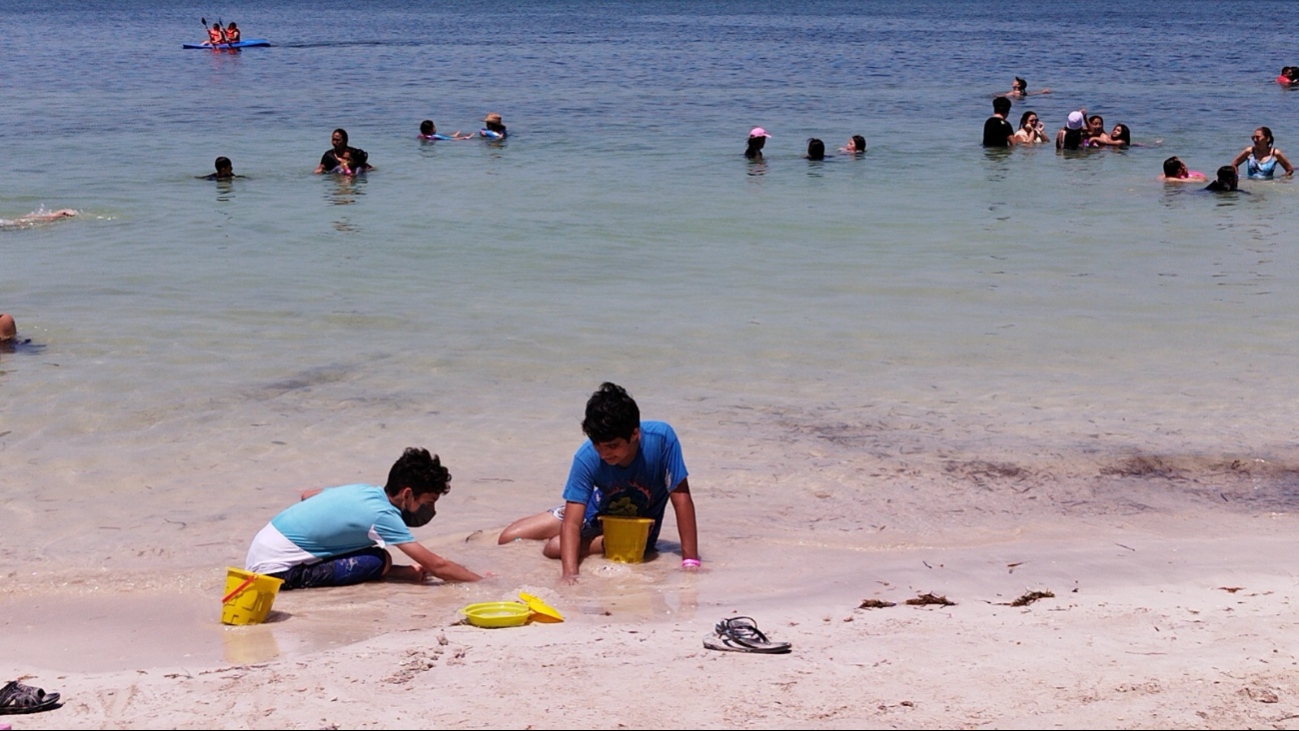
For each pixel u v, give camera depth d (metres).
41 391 9.68
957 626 5.32
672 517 7.42
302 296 13.21
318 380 10.11
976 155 24.89
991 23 88.38
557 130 29.09
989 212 18.59
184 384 9.94
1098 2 140.00
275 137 27.61
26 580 6.23
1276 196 19.83
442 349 11.11
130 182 21.31
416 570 6.51
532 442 8.65
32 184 20.97
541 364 10.66
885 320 12.28
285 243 16.25
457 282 14.02
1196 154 24.78
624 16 105.81
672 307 12.84
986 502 7.52
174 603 5.93
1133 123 29.95
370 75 45.12
